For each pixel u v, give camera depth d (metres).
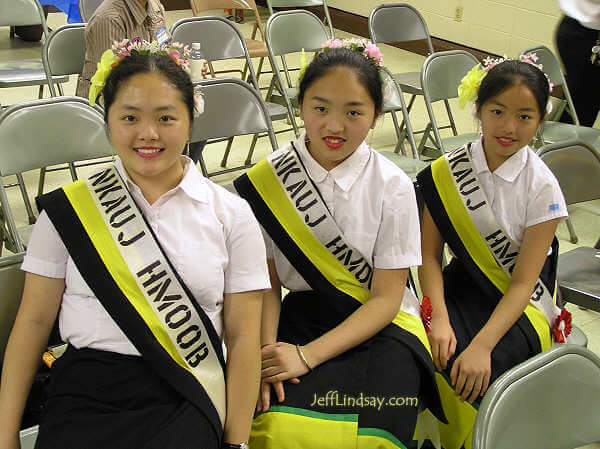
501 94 1.65
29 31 5.66
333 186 1.53
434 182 1.79
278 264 1.60
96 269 1.23
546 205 1.68
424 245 1.81
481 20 5.60
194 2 4.09
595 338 2.42
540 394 1.10
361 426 1.33
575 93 3.57
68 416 1.18
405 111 3.24
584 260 2.10
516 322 1.65
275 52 3.48
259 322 1.33
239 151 3.91
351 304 1.53
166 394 1.22
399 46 6.30
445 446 1.65
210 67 4.25
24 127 2.03
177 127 1.23
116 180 1.29
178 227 1.27
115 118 1.22
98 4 3.91
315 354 1.42
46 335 1.28
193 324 1.26
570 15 3.36
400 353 1.46
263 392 1.37
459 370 1.56
